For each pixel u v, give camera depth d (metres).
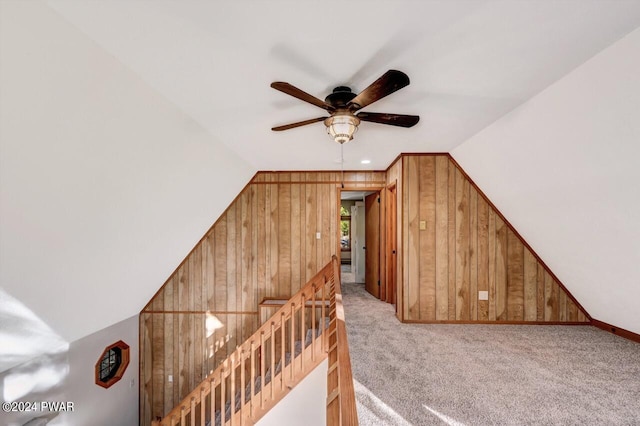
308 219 4.81
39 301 2.38
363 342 3.00
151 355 4.57
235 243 4.77
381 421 1.76
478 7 1.25
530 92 2.02
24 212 1.71
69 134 1.61
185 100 2.10
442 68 1.73
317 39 1.46
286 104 2.19
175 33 1.39
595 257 2.75
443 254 3.65
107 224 2.44
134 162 2.21
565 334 3.23
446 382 2.20
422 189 3.67
